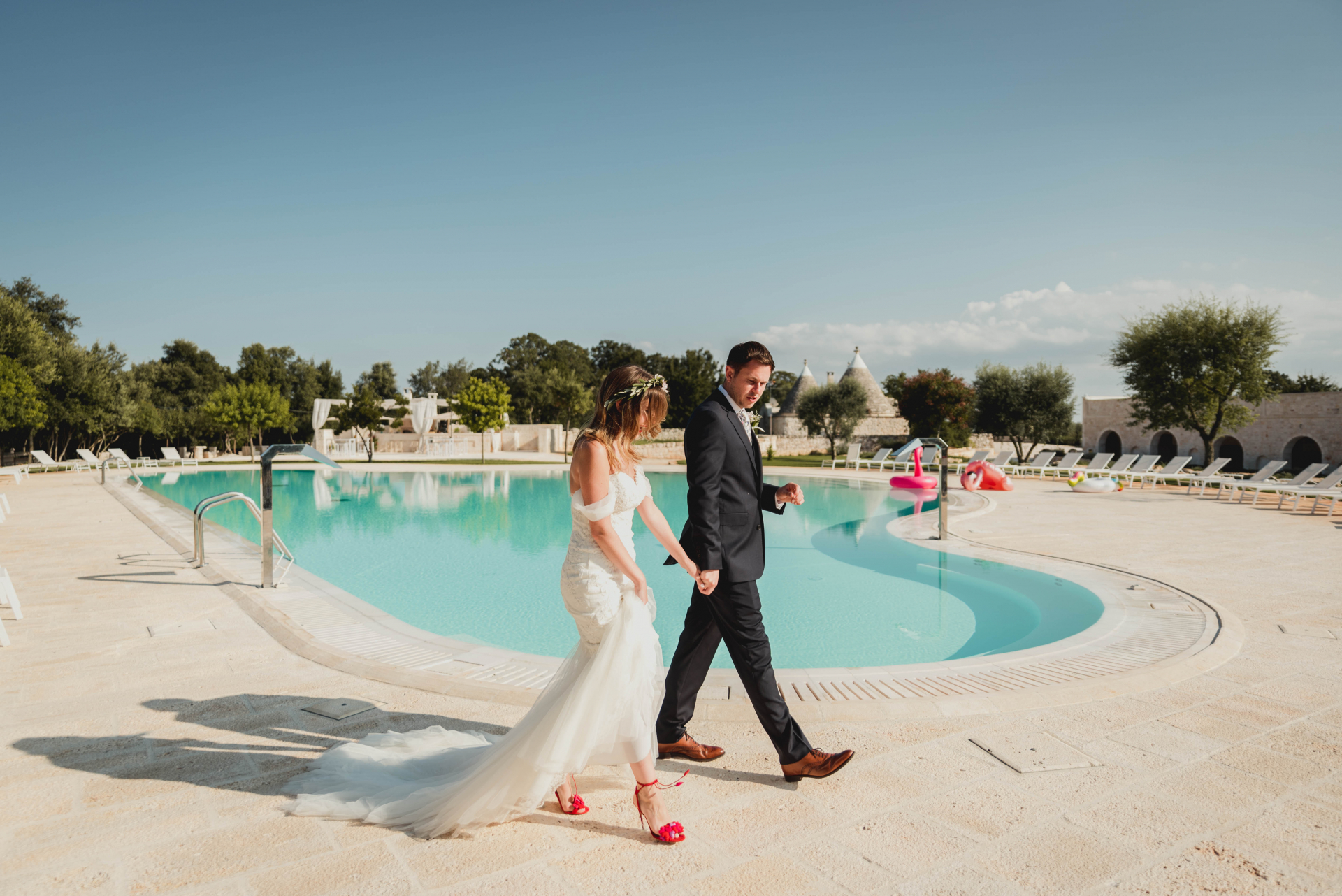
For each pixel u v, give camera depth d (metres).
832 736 3.33
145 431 40.22
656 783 2.47
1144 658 4.53
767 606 7.19
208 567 7.84
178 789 2.79
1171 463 16.97
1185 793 2.77
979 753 3.14
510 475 24.44
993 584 7.86
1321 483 13.09
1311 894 2.13
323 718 3.56
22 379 23.97
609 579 2.53
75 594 6.50
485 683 4.02
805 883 2.19
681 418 50.22
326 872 2.23
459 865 2.28
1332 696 3.85
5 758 3.07
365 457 34.69
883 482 20.27
